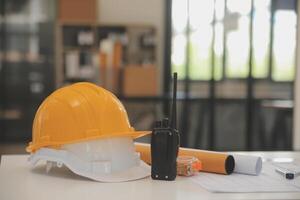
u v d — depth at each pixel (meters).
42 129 1.19
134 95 5.38
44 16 6.01
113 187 1.03
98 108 1.17
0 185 1.05
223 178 1.14
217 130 5.37
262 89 5.94
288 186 1.04
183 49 5.90
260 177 1.15
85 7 5.63
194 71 5.92
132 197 0.94
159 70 6.14
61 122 1.16
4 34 5.93
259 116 5.18
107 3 6.20
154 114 5.36
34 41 6.01
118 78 5.46
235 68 5.86
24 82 5.98
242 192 0.99
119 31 5.95
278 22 5.79
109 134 1.16
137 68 5.47
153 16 6.25
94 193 0.97
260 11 5.69
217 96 5.55
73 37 5.86
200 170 1.22
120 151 1.18
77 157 1.13
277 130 5.12
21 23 5.98
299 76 3.52
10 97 5.96
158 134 1.10
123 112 1.22
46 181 1.09
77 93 1.20
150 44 6.07
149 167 1.22
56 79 5.80
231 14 5.65
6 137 5.87
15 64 5.97
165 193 0.98
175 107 1.11
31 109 5.96
